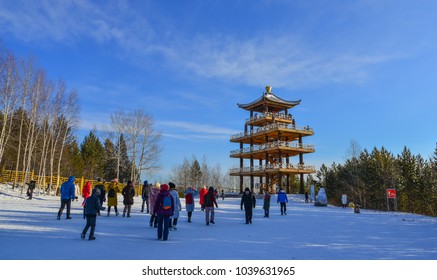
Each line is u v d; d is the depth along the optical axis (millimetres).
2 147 37406
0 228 12102
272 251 9391
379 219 21812
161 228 11023
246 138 59656
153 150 66938
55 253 8289
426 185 65250
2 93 36906
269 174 57031
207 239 11422
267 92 60594
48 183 43219
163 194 11109
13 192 34875
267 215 22016
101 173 75500
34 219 15312
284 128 53656
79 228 12945
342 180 72375
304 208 32938
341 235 13148
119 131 58062
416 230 15195
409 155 73000
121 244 9906
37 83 41438
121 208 24547
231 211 25766
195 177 88438
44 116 42938
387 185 62469
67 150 68062
